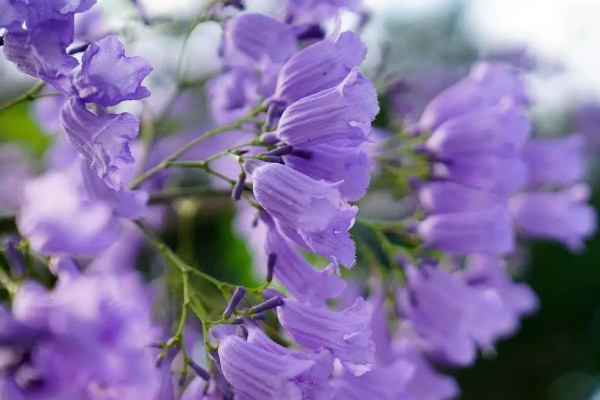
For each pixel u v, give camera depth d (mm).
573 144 686
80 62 447
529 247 938
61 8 436
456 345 602
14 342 413
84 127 440
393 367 536
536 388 961
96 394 433
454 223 596
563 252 985
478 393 951
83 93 441
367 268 669
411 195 626
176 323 572
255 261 698
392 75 674
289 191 456
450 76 834
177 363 517
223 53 567
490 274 640
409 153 608
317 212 449
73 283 427
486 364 947
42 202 497
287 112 470
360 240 619
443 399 611
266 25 532
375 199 685
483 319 600
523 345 964
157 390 475
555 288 979
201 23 581
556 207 676
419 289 595
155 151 652
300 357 454
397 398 522
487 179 598
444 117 614
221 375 471
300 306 468
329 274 483
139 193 498
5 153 721
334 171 471
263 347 458
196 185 670
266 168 462
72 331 415
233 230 715
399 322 612
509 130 598
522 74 629
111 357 428
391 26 886
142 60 442
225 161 617
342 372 509
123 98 440
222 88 583
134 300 492
